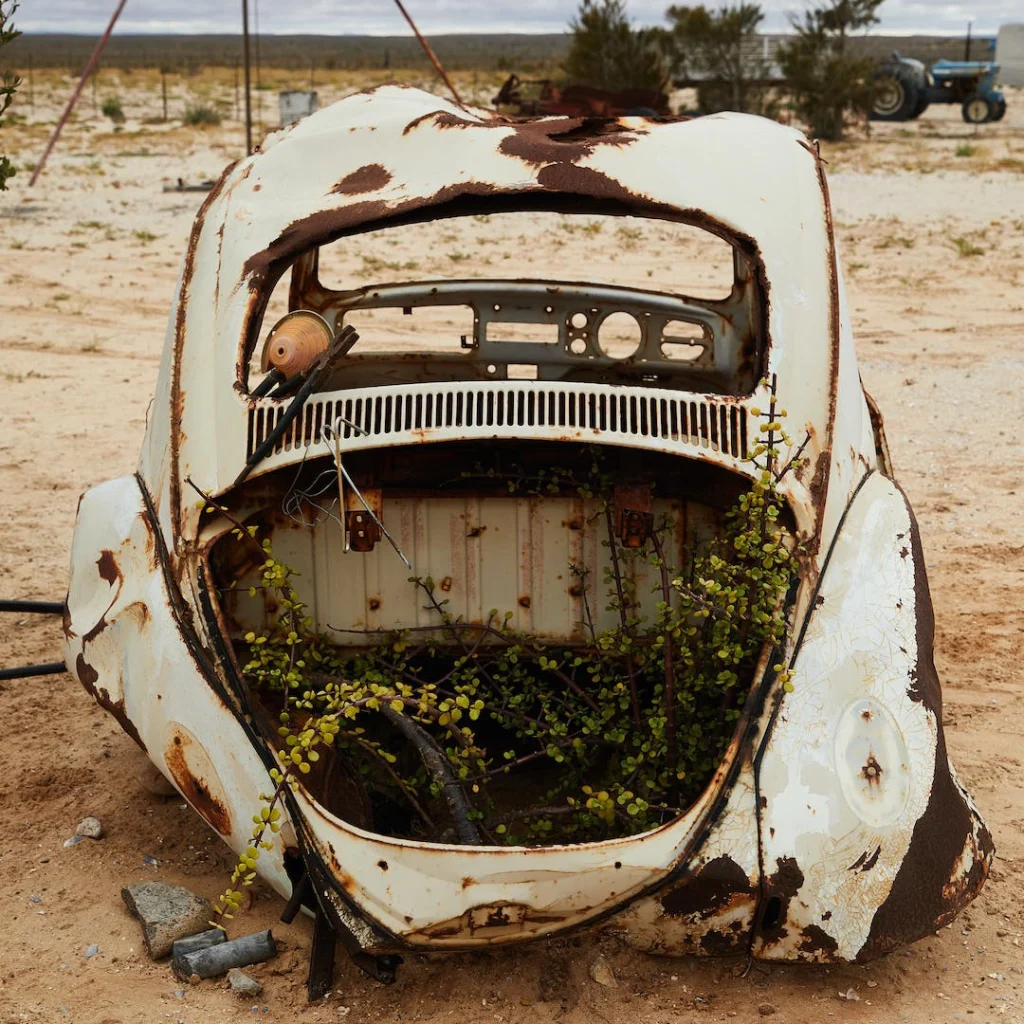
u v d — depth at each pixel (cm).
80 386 1066
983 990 339
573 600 399
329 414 362
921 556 373
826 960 315
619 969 344
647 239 1792
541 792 420
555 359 573
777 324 388
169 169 2662
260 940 353
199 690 346
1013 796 445
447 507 396
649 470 383
